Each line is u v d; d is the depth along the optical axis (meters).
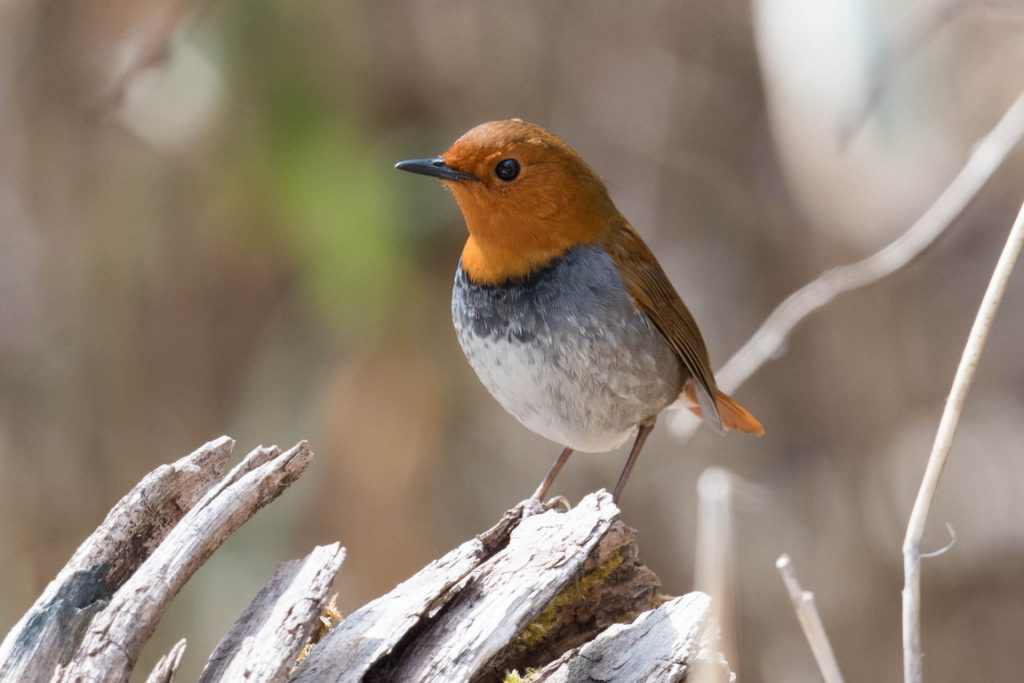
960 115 11.34
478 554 5.70
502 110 12.62
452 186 7.55
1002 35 12.00
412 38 11.67
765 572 13.78
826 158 9.58
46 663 5.13
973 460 15.10
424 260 11.09
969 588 14.59
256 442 11.70
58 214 11.97
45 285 12.34
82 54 11.37
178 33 10.55
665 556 14.00
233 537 11.54
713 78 14.16
